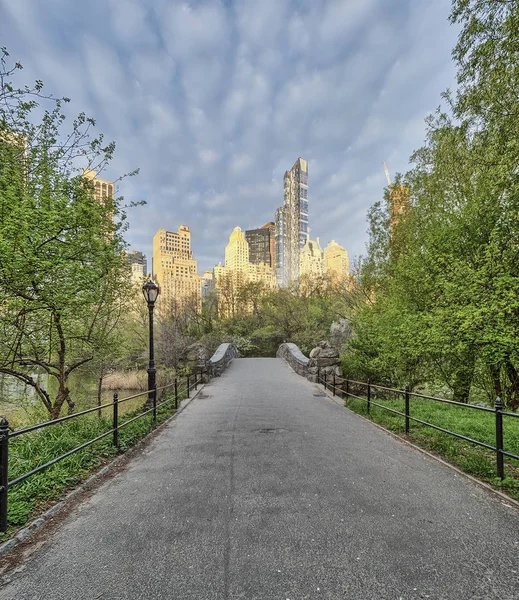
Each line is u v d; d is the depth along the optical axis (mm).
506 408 10508
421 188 14414
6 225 5512
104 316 10375
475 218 10039
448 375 11469
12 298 6805
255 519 3180
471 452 5004
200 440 6020
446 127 12297
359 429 6664
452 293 9172
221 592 2223
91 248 7738
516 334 8203
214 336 31766
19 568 2506
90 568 2492
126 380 22891
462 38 7012
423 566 2473
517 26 6090
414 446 5488
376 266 16594
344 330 25609
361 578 2344
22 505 3373
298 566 2480
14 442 5316
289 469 4496
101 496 3752
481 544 2750
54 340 9141
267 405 9234
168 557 2609
